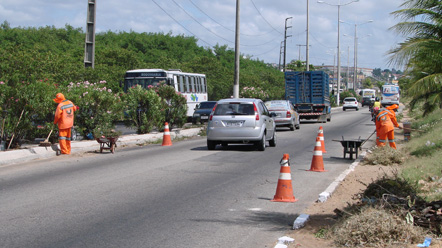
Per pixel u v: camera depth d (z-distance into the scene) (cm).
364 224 618
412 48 1011
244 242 651
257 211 830
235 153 1675
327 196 912
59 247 618
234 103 1747
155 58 7631
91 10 2642
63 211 809
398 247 582
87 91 1988
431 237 609
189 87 3744
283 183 918
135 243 639
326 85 3738
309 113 3606
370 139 2327
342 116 4816
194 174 1216
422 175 1146
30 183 1070
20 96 1573
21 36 6334
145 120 2341
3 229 698
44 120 1784
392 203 677
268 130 1841
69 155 1591
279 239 639
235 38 3334
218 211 827
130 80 3212
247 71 9125
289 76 3622
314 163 1320
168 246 629
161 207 850
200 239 662
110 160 1473
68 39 7294
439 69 1140
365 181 1112
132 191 988
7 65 2552
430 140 1738
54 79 3075
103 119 2008
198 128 2736
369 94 8688
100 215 785
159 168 1309
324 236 654
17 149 1583
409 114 4475
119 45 7900
